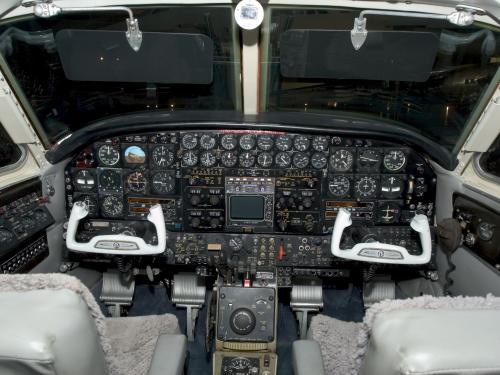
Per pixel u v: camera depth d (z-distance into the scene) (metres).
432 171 1.29
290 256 1.34
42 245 1.24
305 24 1.11
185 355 0.86
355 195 1.31
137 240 1.19
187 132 1.26
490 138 1.15
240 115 1.32
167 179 1.30
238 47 1.18
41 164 1.23
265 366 1.15
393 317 0.51
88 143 1.27
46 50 1.12
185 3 1.06
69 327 0.50
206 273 1.37
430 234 1.25
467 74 1.12
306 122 1.26
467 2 0.92
